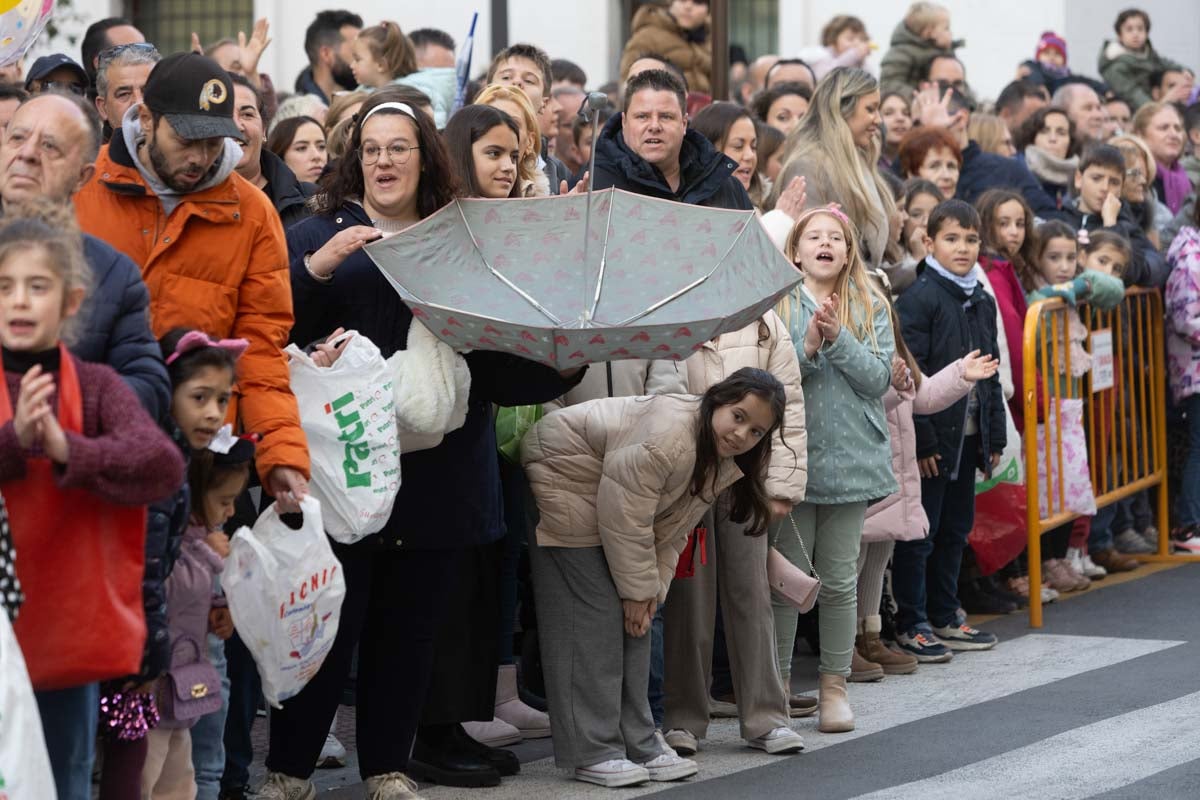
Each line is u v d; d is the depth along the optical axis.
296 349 13.36
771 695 16.12
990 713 17.14
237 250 12.59
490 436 14.48
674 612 16.11
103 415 10.22
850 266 17.72
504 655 17.00
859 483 17.03
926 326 20.02
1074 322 23.08
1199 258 25.41
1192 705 17.11
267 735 17.03
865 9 42.03
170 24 39.69
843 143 19.91
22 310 9.89
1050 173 28.08
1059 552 23.39
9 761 9.16
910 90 31.19
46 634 10.06
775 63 32.50
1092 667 19.02
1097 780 14.54
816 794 14.53
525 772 15.62
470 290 14.11
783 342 16.45
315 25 27.25
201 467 12.02
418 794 14.75
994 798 14.13
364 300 14.09
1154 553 26.00
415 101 14.91
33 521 10.02
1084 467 22.53
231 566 11.96
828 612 16.98
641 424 14.84
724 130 20.12
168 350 11.62
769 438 15.16
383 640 14.16
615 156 17.08
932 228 20.28
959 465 20.16
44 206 10.35
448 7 39.62
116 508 10.31
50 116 11.28
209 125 11.99
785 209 18.34
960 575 22.47
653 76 17.00
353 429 13.16
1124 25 38.38
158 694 11.88
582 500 14.98
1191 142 32.59
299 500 12.37
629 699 15.31
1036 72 35.47
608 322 14.03
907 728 16.72
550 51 40.81
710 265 14.55
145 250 12.41
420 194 14.44
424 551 14.08
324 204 14.44
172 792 12.23
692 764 15.22
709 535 16.06
